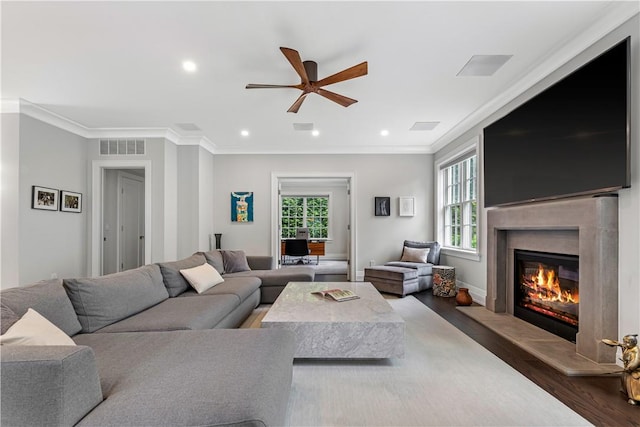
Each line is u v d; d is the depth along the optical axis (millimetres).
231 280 4004
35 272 4172
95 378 1198
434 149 6141
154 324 2232
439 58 2924
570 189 2596
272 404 1255
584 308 2492
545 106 2889
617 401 1938
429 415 1797
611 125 2234
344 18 2350
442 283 4902
